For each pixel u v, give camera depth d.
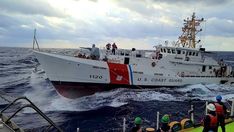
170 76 34.56
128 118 24.17
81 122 23.12
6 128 6.96
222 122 10.16
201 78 37.41
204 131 9.57
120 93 31.47
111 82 31.03
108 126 21.95
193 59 36.78
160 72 33.84
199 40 37.75
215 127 9.47
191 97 32.56
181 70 35.94
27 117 23.36
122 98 30.70
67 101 29.67
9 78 47.19
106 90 31.30
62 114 25.38
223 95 34.22
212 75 39.16
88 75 30.14
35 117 23.48
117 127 21.64
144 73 32.56
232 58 142.88
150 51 36.41
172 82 34.78
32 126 21.19
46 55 29.19
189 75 36.84
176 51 35.22
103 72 30.55
